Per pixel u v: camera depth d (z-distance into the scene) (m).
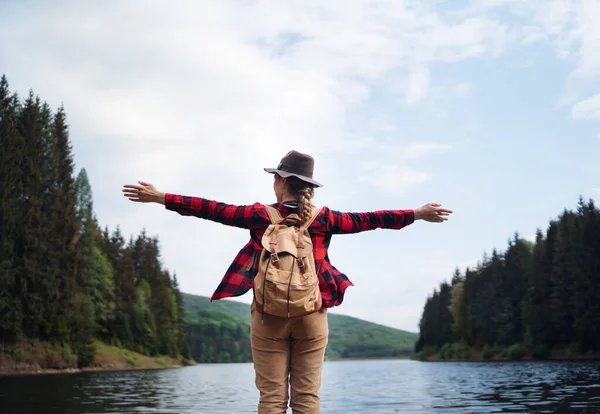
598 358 45.59
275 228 2.90
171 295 99.25
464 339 88.62
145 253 97.62
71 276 48.56
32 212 45.00
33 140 48.06
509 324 70.12
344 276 3.10
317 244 3.03
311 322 2.95
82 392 15.19
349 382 22.75
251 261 3.00
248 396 14.93
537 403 9.84
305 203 2.97
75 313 48.72
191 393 16.09
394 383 20.50
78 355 48.38
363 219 3.09
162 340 88.56
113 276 72.19
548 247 62.91
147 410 10.27
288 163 3.15
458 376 24.08
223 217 3.02
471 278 88.19
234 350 184.75
